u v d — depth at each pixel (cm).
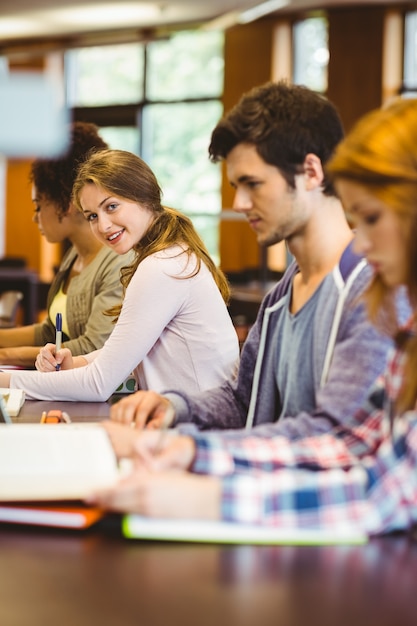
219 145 182
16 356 336
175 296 263
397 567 127
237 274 915
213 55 1254
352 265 181
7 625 108
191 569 126
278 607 114
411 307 143
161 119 1288
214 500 138
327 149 178
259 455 150
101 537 138
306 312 191
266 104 178
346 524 138
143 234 281
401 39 1154
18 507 144
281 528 138
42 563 128
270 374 206
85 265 360
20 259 940
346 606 114
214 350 268
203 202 1265
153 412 199
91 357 301
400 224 132
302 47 1209
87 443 157
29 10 1166
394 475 140
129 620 109
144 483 137
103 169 279
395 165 131
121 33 1080
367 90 1151
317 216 184
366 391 161
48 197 350
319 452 152
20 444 155
